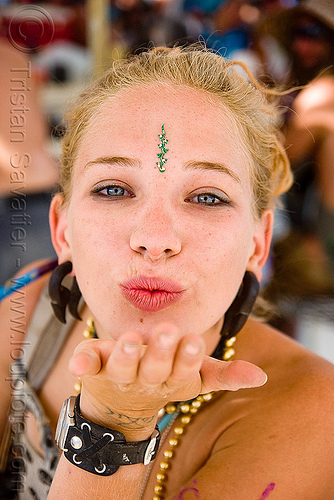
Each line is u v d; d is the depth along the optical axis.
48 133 2.56
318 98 2.79
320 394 1.17
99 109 1.15
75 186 1.15
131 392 0.81
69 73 3.34
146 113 1.11
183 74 1.16
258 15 3.88
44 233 2.54
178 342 0.72
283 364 1.25
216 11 4.18
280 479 1.08
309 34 2.86
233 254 1.07
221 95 1.16
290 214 2.94
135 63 1.21
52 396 1.45
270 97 1.60
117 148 1.08
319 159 2.85
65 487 0.94
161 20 3.69
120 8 3.60
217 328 1.25
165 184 1.07
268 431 1.13
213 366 0.84
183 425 1.24
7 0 2.81
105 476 0.92
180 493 1.10
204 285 1.03
